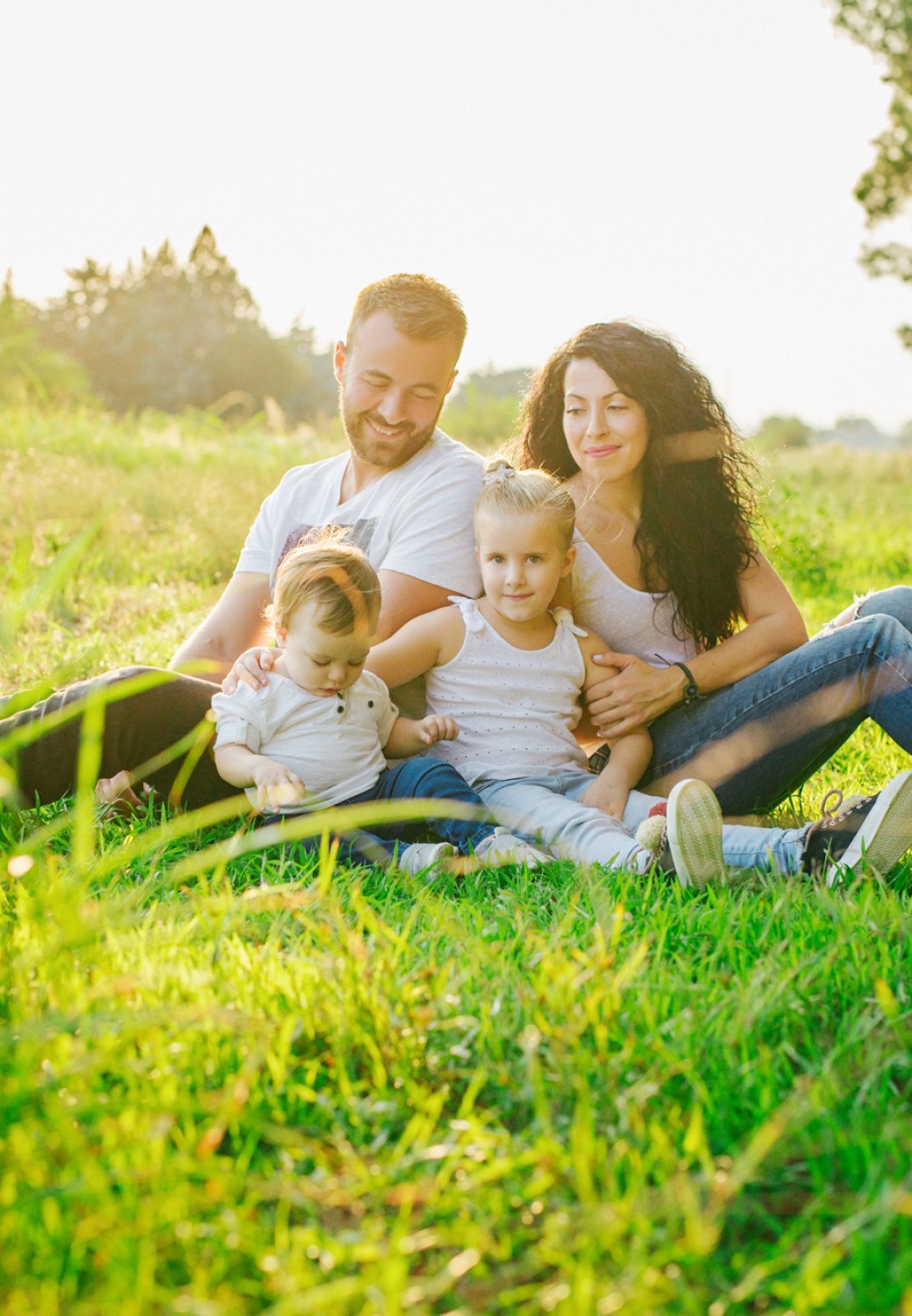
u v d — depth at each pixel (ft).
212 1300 4.02
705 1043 5.69
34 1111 4.80
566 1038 5.52
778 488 34.58
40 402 41.83
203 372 93.76
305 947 6.70
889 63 79.15
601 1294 4.06
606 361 10.25
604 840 8.89
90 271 101.81
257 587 11.41
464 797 9.14
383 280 10.53
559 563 9.99
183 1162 4.51
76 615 18.52
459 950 6.73
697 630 10.74
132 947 6.35
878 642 9.15
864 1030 5.81
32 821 8.70
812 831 8.61
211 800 9.57
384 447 10.64
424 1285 4.31
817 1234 4.41
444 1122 5.28
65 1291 4.05
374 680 9.70
